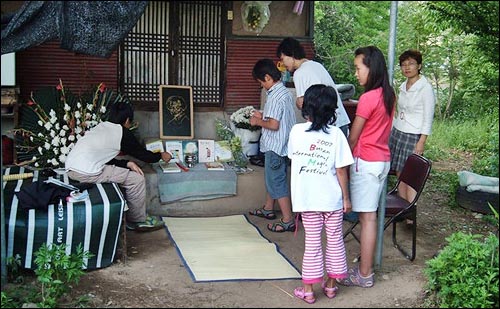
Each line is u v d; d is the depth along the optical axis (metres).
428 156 9.17
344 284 4.82
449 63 10.66
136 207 5.65
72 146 6.02
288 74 7.13
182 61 7.08
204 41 7.12
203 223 6.14
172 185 6.26
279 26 7.30
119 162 5.66
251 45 7.25
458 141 9.88
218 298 4.50
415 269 5.16
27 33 4.54
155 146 6.62
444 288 4.46
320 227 4.47
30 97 6.35
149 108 7.03
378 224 5.09
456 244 4.64
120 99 6.47
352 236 5.91
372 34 10.36
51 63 6.66
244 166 6.71
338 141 4.36
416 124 6.03
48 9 4.52
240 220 6.28
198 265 5.06
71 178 5.38
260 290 4.68
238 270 5.00
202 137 7.24
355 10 10.35
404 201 5.43
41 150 6.05
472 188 6.84
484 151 9.27
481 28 5.43
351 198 4.70
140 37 6.91
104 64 6.82
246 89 7.32
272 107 5.79
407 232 6.14
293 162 4.40
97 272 4.86
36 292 4.40
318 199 4.37
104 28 4.65
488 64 8.09
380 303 4.53
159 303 4.39
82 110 6.18
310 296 4.48
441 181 7.97
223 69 7.21
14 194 4.99
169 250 5.40
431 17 6.84
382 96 4.56
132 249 5.38
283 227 5.96
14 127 6.32
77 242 4.79
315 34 10.07
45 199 4.77
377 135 4.61
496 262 4.54
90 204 4.83
